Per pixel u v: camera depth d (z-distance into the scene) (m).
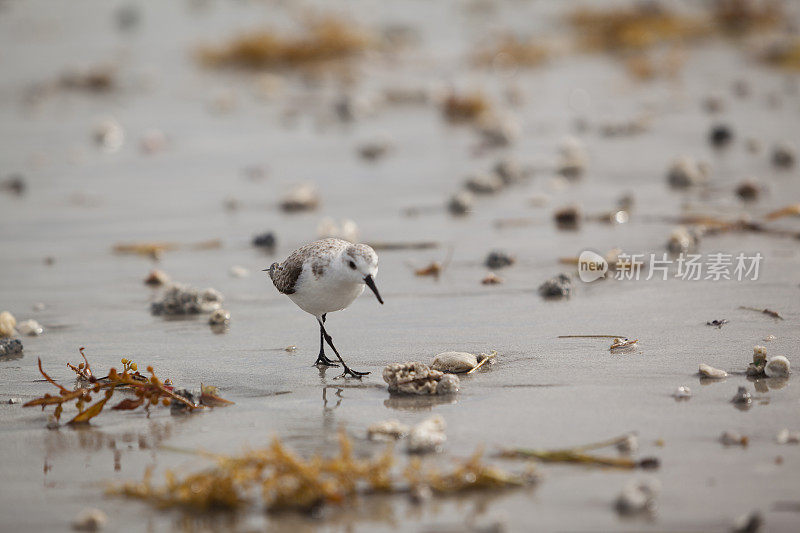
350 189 19.45
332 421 8.48
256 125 26.08
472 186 18.80
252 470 7.22
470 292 12.79
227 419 8.65
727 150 20.92
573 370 9.57
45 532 6.68
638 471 7.22
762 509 6.60
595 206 17.14
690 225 15.47
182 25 41.62
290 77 32.41
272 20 40.94
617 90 28.33
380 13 42.72
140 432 8.41
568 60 33.41
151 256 15.37
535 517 6.60
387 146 22.61
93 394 9.52
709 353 9.94
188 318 12.20
